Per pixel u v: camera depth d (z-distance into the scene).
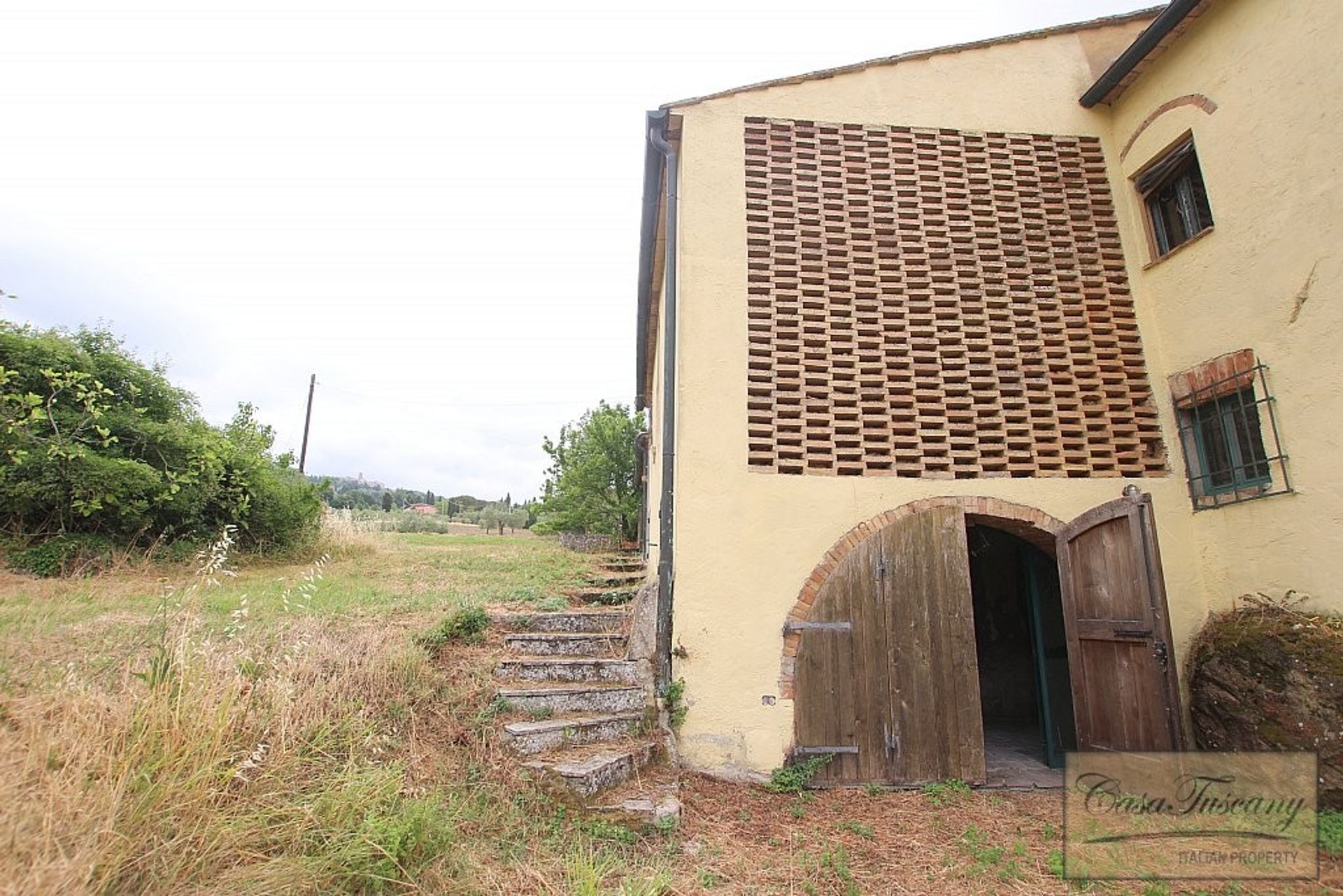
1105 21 7.27
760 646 5.42
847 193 6.55
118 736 3.00
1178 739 4.61
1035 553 6.81
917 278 6.42
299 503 11.47
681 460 5.69
